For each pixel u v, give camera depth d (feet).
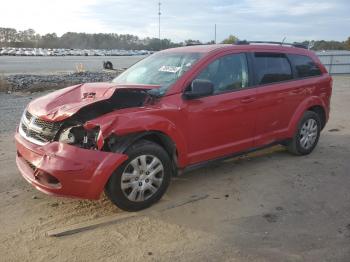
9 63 163.02
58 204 14.99
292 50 20.68
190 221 13.80
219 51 17.04
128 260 11.47
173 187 16.80
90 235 12.83
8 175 18.04
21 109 36.68
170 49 19.19
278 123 19.38
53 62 176.55
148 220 13.83
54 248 12.09
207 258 11.56
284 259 11.48
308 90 20.75
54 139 13.62
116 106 14.58
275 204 15.17
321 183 17.34
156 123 14.20
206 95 15.67
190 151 15.84
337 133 26.96
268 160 20.48
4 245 12.23
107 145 13.42
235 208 14.83
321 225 13.50
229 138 17.22
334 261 11.38
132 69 18.67
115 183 13.55
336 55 82.07
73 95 15.44
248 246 12.19
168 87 15.30
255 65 18.31
